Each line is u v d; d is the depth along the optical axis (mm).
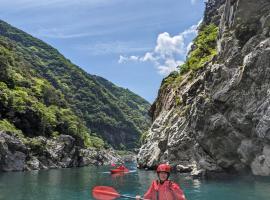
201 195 22094
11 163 53688
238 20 34344
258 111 29859
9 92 73062
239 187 24828
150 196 10047
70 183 32406
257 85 30406
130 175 41344
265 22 32406
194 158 38781
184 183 28391
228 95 32125
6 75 84000
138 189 27375
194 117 35906
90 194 23969
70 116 99438
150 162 49906
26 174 46031
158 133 52219
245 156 31719
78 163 78938
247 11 34125
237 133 32031
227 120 32594
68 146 75188
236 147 32500
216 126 33094
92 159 88750
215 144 33781
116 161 110375
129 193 25266
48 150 68125
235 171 33562
